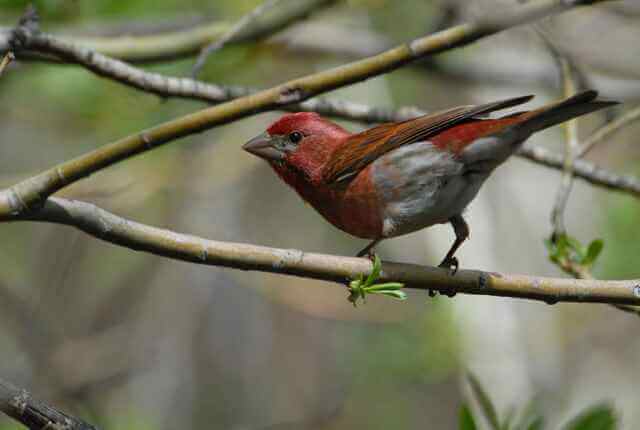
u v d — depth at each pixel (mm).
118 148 6344
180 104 12586
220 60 11867
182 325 15312
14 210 6141
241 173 14586
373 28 14500
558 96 14031
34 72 12711
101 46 10312
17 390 5781
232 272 14430
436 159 7855
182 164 14016
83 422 5820
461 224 8141
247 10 11461
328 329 15828
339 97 13602
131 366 14766
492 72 14031
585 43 14125
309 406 15406
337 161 8164
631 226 12789
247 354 15523
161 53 10570
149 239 6402
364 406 15289
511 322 13484
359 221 8289
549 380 14453
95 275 15508
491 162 7840
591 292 6941
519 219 14633
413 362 13930
